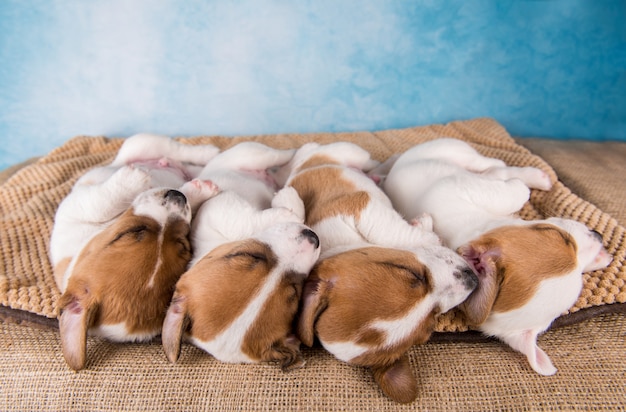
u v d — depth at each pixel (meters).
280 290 0.32
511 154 0.52
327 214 0.39
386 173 0.52
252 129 0.61
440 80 0.58
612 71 0.57
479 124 0.58
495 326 0.34
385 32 0.55
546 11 0.54
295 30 0.55
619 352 0.33
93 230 0.40
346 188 0.42
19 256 0.44
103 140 0.59
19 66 0.56
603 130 0.60
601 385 0.31
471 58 0.57
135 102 0.59
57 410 0.32
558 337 0.35
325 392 0.31
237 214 0.38
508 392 0.31
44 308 0.37
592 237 0.36
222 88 0.58
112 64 0.57
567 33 0.55
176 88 0.58
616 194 0.48
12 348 0.36
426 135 0.57
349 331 0.31
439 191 0.41
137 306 0.34
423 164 0.45
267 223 0.38
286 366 0.32
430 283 0.32
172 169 0.49
